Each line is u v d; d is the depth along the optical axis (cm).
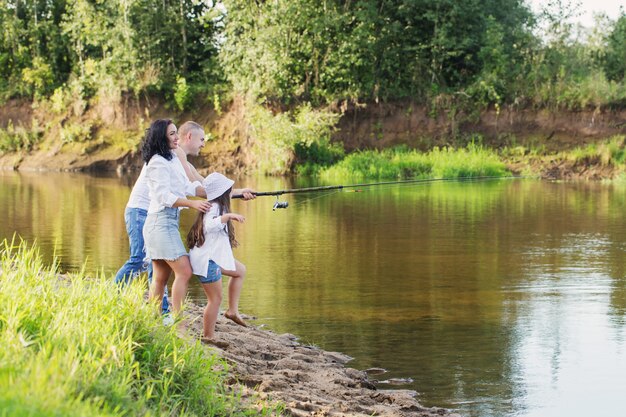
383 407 632
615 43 3509
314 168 3139
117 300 578
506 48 3488
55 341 493
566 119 3228
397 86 3428
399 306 977
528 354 788
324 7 3347
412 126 3366
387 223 1734
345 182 2836
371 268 1213
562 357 778
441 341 829
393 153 3222
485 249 1391
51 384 418
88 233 1538
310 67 3419
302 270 1195
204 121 3494
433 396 676
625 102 3180
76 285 593
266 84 3362
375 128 3369
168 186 664
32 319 517
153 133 671
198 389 540
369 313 940
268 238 1512
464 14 3434
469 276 1159
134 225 745
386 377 723
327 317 920
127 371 506
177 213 679
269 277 1141
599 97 3192
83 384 459
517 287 1087
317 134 3177
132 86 3553
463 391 688
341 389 661
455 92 3388
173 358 545
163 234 665
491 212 1931
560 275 1166
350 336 845
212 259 686
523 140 3241
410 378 720
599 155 3006
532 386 700
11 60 3850
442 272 1187
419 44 3456
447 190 2552
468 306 978
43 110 3681
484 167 2967
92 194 2342
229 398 568
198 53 3781
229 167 3316
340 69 3359
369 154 3170
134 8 3591
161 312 679
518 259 1296
